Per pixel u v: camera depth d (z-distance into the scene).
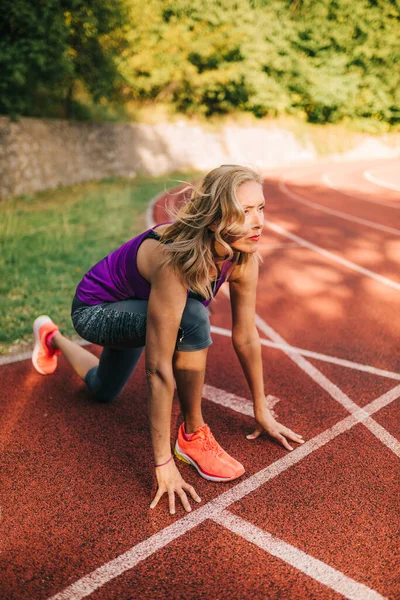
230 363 3.93
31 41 11.55
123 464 2.73
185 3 21.05
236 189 2.00
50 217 9.24
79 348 3.32
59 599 1.93
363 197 14.03
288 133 25.92
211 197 2.01
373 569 2.05
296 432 3.01
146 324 2.25
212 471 2.57
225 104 24.00
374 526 2.29
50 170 13.00
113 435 2.99
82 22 13.21
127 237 7.77
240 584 1.99
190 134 19.62
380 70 30.00
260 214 2.05
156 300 2.13
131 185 14.38
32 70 12.09
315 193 14.71
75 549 2.17
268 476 2.62
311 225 9.82
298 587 1.97
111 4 14.05
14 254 6.52
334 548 2.16
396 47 29.45
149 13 19.36
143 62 19.64
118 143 15.88
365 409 3.28
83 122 14.48
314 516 2.35
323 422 3.12
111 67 14.51
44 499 2.47
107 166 15.45
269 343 4.37
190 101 22.89
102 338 2.51
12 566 2.08
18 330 4.32
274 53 25.23
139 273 2.29
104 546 2.18
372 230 9.38
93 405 3.30
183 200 2.25
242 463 2.72
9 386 3.54
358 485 2.55
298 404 3.34
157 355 2.17
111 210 10.15
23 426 3.08
